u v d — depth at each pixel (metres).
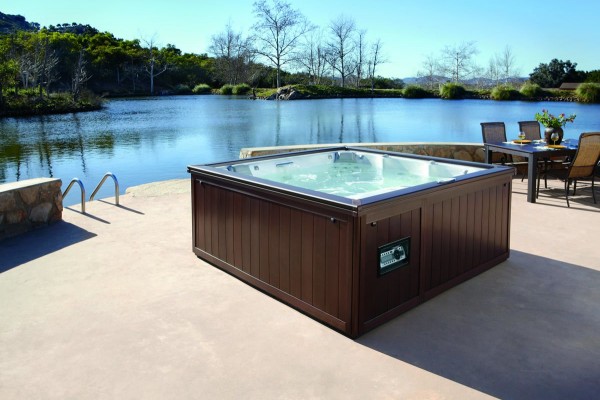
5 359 2.17
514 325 2.46
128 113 23.42
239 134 14.66
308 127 15.89
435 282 2.81
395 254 2.50
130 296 2.83
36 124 18.86
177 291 2.90
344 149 4.83
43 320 2.53
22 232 4.04
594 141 4.64
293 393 1.91
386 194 2.46
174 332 2.40
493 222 3.20
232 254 3.12
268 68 42.25
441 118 17.44
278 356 2.18
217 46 43.91
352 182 4.31
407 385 1.96
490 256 3.22
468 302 2.74
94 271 3.22
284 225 2.65
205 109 24.89
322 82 41.31
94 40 43.91
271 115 20.62
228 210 3.08
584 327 2.43
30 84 33.09
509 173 3.25
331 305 2.44
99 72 41.16
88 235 4.00
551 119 5.24
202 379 2.01
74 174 9.39
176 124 17.84
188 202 5.10
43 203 4.22
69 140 14.12
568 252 3.51
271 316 2.58
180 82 45.28
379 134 13.58
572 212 4.55
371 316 2.43
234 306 2.70
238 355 2.19
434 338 2.34
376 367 2.09
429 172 4.01
